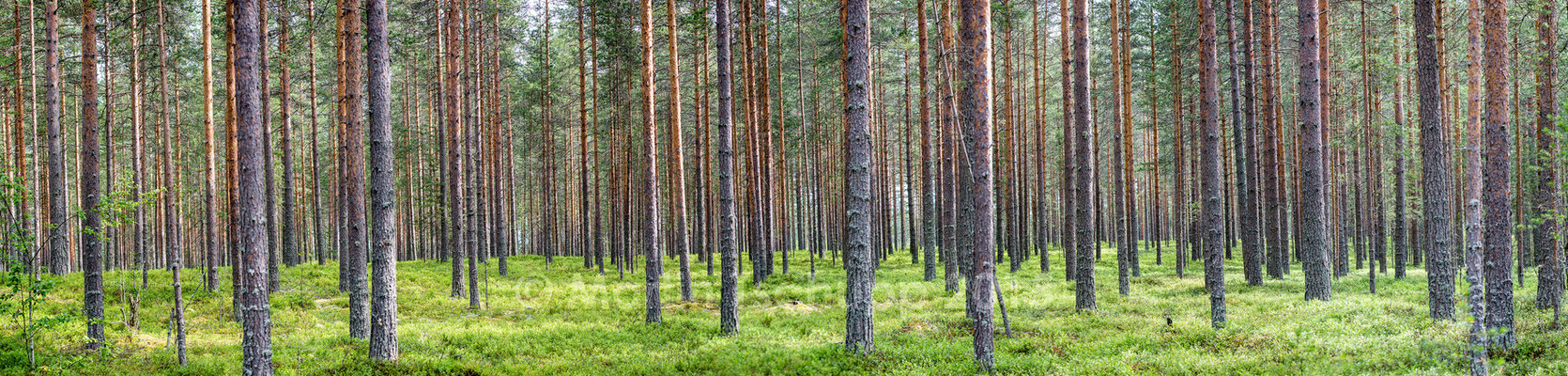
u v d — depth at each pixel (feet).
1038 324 46.91
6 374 35.55
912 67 106.93
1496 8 30.30
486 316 60.49
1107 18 96.43
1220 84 95.40
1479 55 30.27
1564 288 49.08
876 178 108.68
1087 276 53.67
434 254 142.41
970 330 45.57
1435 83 40.88
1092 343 39.22
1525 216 57.00
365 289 45.32
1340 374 29.22
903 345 41.47
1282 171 82.28
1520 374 27.55
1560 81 48.98
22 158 77.15
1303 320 44.04
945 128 70.49
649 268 53.47
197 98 105.81
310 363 38.01
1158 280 77.56
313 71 89.51
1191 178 111.34
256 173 29.76
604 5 80.59
